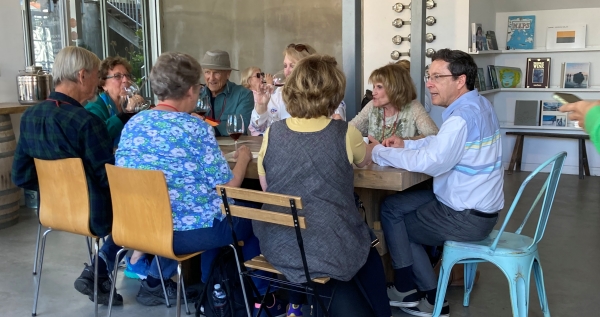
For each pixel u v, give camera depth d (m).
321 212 2.17
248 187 3.35
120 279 3.67
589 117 1.43
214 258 2.75
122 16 8.01
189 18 9.06
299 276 2.20
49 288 3.53
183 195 2.46
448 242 2.74
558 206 5.46
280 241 2.24
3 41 5.54
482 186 2.65
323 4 8.55
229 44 9.19
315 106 2.20
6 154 4.89
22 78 5.30
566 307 3.15
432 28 6.41
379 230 3.04
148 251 2.54
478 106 2.66
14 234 4.72
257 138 3.81
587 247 4.22
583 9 6.79
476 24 6.26
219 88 4.27
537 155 7.23
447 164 2.57
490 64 7.16
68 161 2.78
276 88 4.23
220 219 2.54
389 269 3.21
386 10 6.77
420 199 2.87
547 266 3.83
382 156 2.64
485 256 2.63
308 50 3.77
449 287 3.46
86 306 3.26
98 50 7.61
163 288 3.18
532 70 7.05
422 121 3.28
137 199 2.49
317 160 2.19
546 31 6.98
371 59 6.96
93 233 2.85
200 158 2.47
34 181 3.16
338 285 2.30
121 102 3.43
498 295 3.34
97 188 2.86
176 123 2.45
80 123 2.79
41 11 6.54
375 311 2.39
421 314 3.00
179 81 2.50
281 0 8.79
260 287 2.83
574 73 6.87
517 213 5.20
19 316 3.12
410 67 5.13
